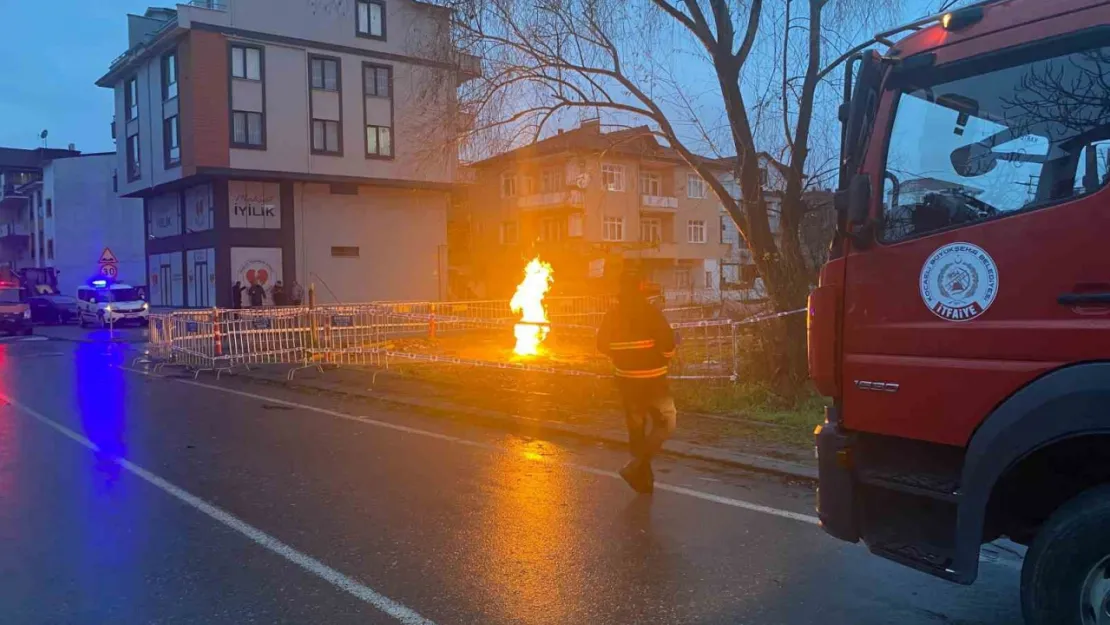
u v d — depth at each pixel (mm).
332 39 34938
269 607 4203
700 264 51219
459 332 21609
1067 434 3021
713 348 15398
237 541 5254
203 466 7395
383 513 5875
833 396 3871
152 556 4973
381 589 4441
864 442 3770
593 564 4832
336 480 6859
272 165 33781
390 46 36375
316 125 34844
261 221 34469
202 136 32156
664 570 4734
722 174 15305
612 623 4012
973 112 3434
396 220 38250
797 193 10242
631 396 6148
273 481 6832
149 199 40594
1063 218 3121
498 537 5328
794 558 4938
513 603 4254
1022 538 3609
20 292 28531
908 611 4152
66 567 4789
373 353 16141
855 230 3729
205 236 34844
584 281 32031
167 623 4012
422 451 8078
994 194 3359
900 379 3574
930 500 3514
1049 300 3141
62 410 10695
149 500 6234
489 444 8422
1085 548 3012
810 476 6785
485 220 47938
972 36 3457
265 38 33344
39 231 60188
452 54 11344
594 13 10758
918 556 3527
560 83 11156
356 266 37094
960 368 3373
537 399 10875
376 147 36312
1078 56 3172
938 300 3463
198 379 14234
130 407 10969
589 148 13195
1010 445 3180
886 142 3680
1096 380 2959
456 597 4332
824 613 4133
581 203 42219
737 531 5465
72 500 6234
